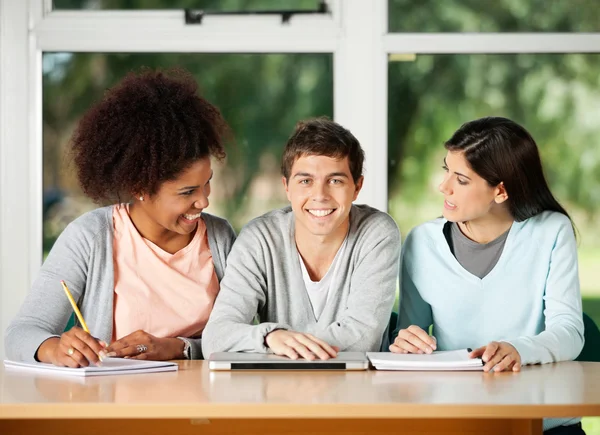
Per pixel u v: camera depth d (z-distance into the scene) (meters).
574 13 3.56
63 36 3.50
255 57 3.58
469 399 1.69
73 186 3.57
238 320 2.50
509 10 3.55
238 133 3.60
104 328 2.63
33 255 3.54
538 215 2.70
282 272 2.63
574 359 2.61
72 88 3.56
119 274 2.68
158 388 1.84
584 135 3.60
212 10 3.54
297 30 3.53
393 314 2.90
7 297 3.53
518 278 2.66
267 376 2.03
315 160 2.46
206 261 2.76
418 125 3.59
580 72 3.59
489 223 2.69
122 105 2.61
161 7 3.55
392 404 1.63
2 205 3.52
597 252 3.62
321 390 1.81
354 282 2.58
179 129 2.54
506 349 2.19
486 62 3.58
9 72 3.50
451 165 2.63
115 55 3.56
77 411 1.64
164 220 2.60
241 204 3.62
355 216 2.66
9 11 3.49
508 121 2.66
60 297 2.57
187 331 2.70
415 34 3.52
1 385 1.91
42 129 3.55
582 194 3.62
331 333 2.45
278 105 3.60
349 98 3.53
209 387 1.86
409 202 3.60
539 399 1.69
